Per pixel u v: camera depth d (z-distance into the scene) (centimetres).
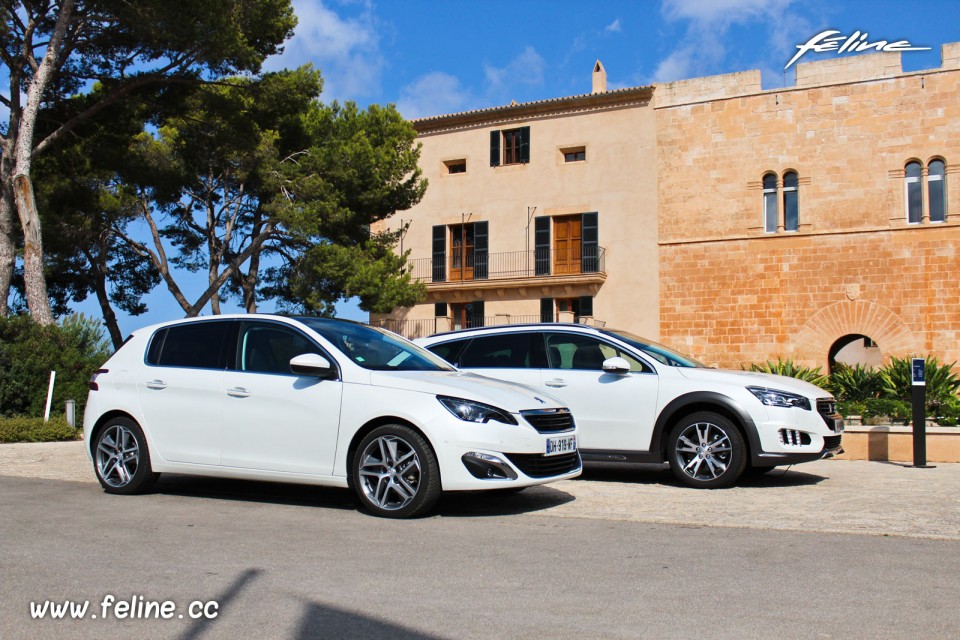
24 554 534
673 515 678
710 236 3064
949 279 2759
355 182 2766
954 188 2764
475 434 653
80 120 2133
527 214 3344
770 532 605
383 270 2875
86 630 387
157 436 779
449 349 989
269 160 2658
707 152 3083
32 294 1988
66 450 1277
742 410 834
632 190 3186
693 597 432
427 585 457
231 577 475
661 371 884
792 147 2964
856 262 2872
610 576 475
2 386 1709
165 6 1919
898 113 2836
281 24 2466
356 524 638
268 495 793
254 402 738
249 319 784
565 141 3306
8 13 2012
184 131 2486
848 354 3769
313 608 416
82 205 2586
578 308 3256
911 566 498
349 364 716
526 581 464
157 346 812
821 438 836
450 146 3506
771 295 2977
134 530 612
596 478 949
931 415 1491
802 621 391
